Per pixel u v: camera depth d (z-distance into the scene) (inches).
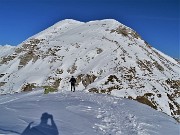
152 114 858.8
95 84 2615.7
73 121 581.9
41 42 4141.2
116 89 2554.1
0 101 953.5
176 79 3186.5
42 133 435.8
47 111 636.1
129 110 850.8
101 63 3093.0
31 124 479.5
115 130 573.0
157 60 3577.8
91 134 503.8
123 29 4190.5
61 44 3816.4
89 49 3496.6
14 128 428.8
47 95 1048.2
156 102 2480.3
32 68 3393.2
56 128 490.0
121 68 2945.4
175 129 693.3
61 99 920.9
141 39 4195.4
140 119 736.3
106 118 673.0
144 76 2933.1
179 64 4180.6
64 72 3075.8
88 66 3110.2
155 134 604.4
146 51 3750.0
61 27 4783.5
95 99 1011.9
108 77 2721.5
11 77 3294.8
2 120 483.5
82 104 813.9
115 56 3223.4
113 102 979.3
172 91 2827.3
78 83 2824.8
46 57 3555.6
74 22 5036.9
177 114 2463.1
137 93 2529.5
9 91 2933.1
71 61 3275.1
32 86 2878.9
